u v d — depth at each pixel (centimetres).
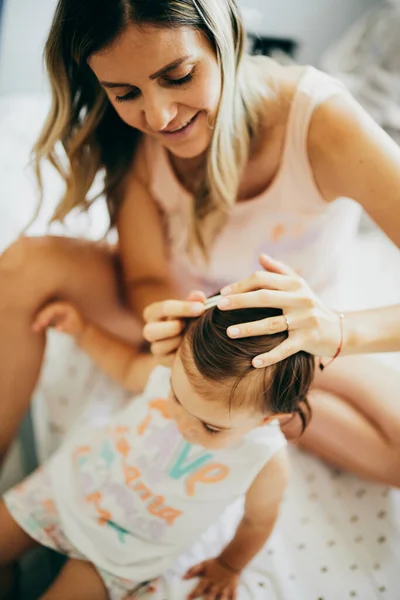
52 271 87
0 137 149
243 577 80
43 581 89
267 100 76
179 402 66
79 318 92
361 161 72
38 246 88
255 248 90
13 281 85
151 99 62
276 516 75
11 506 80
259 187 84
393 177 70
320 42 193
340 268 100
